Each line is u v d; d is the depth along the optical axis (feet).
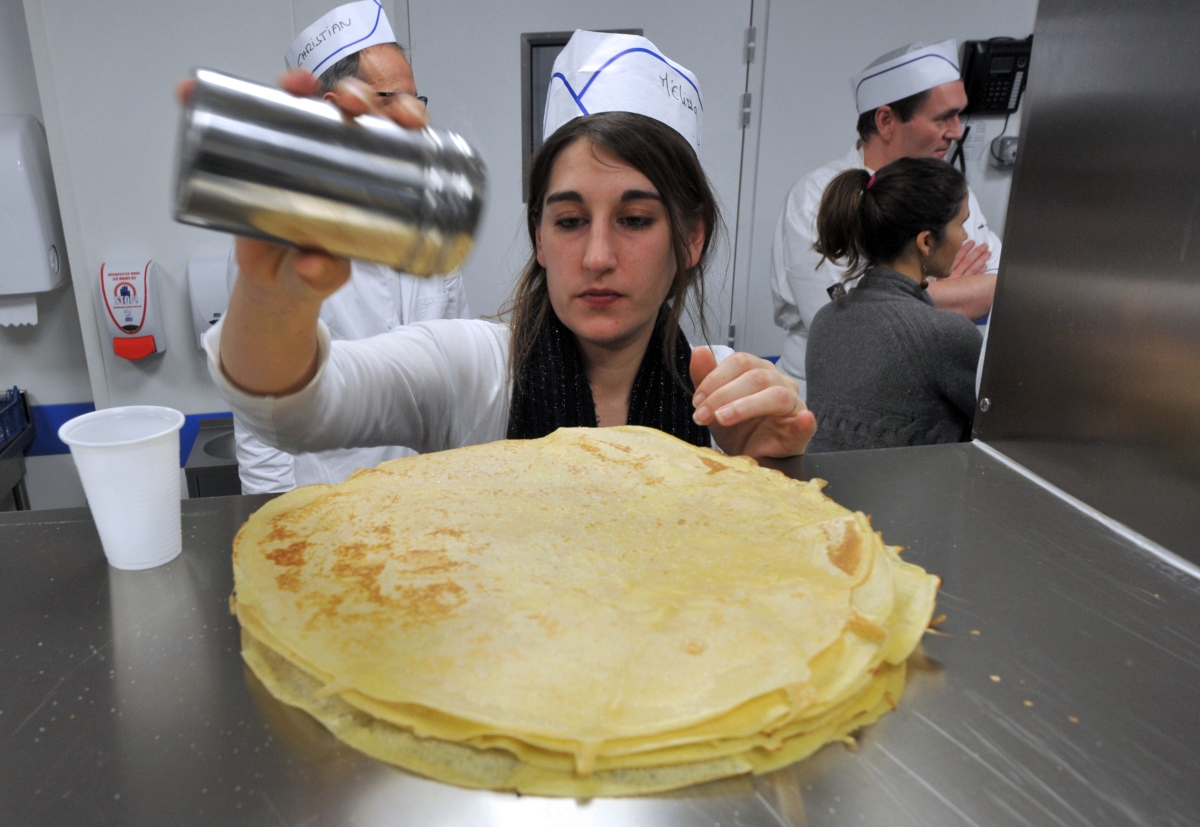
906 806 1.56
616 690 1.73
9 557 2.49
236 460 7.00
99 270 7.09
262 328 2.57
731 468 3.00
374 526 2.44
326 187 1.59
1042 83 3.21
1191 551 2.59
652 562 2.27
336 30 5.98
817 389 6.31
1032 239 3.29
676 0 8.50
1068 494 3.14
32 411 8.15
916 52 7.75
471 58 8.46
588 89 3.85
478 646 1.86
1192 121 2.55
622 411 4.65
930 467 3.41
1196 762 1.69
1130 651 2.10
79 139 6.78
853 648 1.91
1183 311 2.55
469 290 9.32
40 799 1.53
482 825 1.51
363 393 3.55
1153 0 2.69
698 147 4.59
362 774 1.62
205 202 1.56
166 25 6.67
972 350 5.59
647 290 3.92
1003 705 1.87
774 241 9.29
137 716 1.78
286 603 2.04
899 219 5.78
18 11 7.23
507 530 2.43
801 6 8.74
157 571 2.43
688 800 1.57
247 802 1.54
